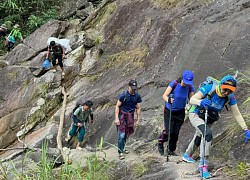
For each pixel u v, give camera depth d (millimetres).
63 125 10906
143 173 6855
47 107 12523
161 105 9141
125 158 7738
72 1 17688
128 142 8734
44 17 17891
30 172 6418
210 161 6570
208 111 6117
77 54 13727
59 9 18547
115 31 13523
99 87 11789
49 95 12703
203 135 6047
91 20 15297
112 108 10211
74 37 14891
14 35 16875
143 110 9336
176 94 7012
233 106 6055
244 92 7758
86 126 10172
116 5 14781
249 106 7309
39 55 14539
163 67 10414
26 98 12961
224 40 9523
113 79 11727
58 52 13055
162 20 11945
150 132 8570
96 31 14562
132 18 13344
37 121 12273
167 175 6332
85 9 16703
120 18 13836
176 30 11141
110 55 12773
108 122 9844
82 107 9320
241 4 10359
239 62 8664
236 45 9125
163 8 12758
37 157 8289
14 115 12562
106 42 13453
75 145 10062
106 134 9531
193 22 10867
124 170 7188
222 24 10031
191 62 9750
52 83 12992
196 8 11555
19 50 15211
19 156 9344
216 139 7102
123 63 12102
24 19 19094
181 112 7156
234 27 9672
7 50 17094
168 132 7160
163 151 7477
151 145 8102
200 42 10023
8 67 14016
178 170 6383
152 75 10484
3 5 19000
